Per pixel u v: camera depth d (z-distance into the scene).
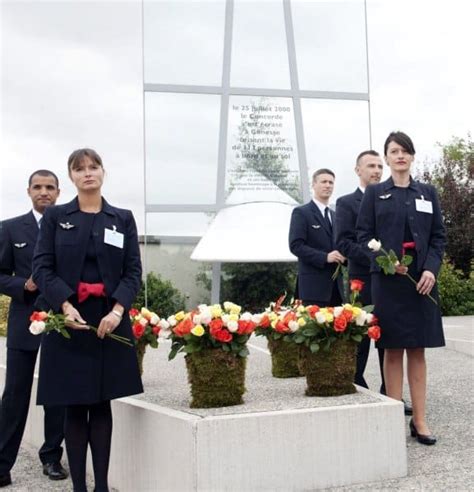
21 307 4.55
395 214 4.78
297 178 15.48
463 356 9.20
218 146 15.19
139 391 3.89
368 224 4.91
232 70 15.32
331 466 3.91
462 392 6.46
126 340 3.86
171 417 3.79
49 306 3.92
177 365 7.08
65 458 5.17
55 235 3.87
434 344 4.68
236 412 3.90
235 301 15.16
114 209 4.02
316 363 4.52
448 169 22.05
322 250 6.16
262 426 3.75
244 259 13.60
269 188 15.34
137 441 4.16
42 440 5.57
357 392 4.60
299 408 4.00
